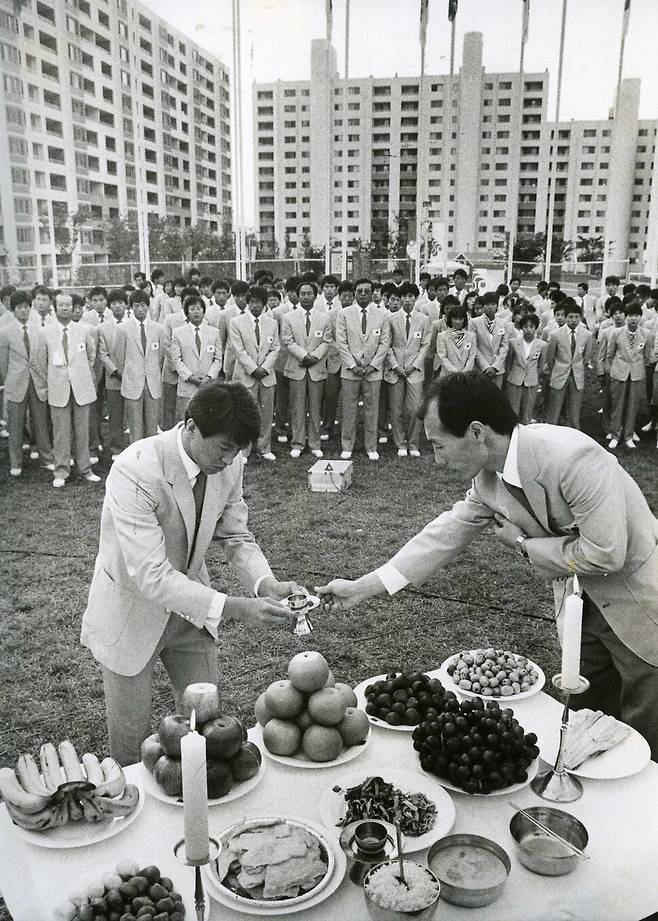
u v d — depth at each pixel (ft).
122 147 201.77
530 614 14.84
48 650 13.37
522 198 164.55
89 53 186.50
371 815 5.50
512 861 5.26
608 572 7.22
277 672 12.60
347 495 22.95
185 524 7.28
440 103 192.13
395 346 27.91
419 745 6.12
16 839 5.43
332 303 30.17
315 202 155.22
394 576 8.07
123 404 27.40
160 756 6.03
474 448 7.33
